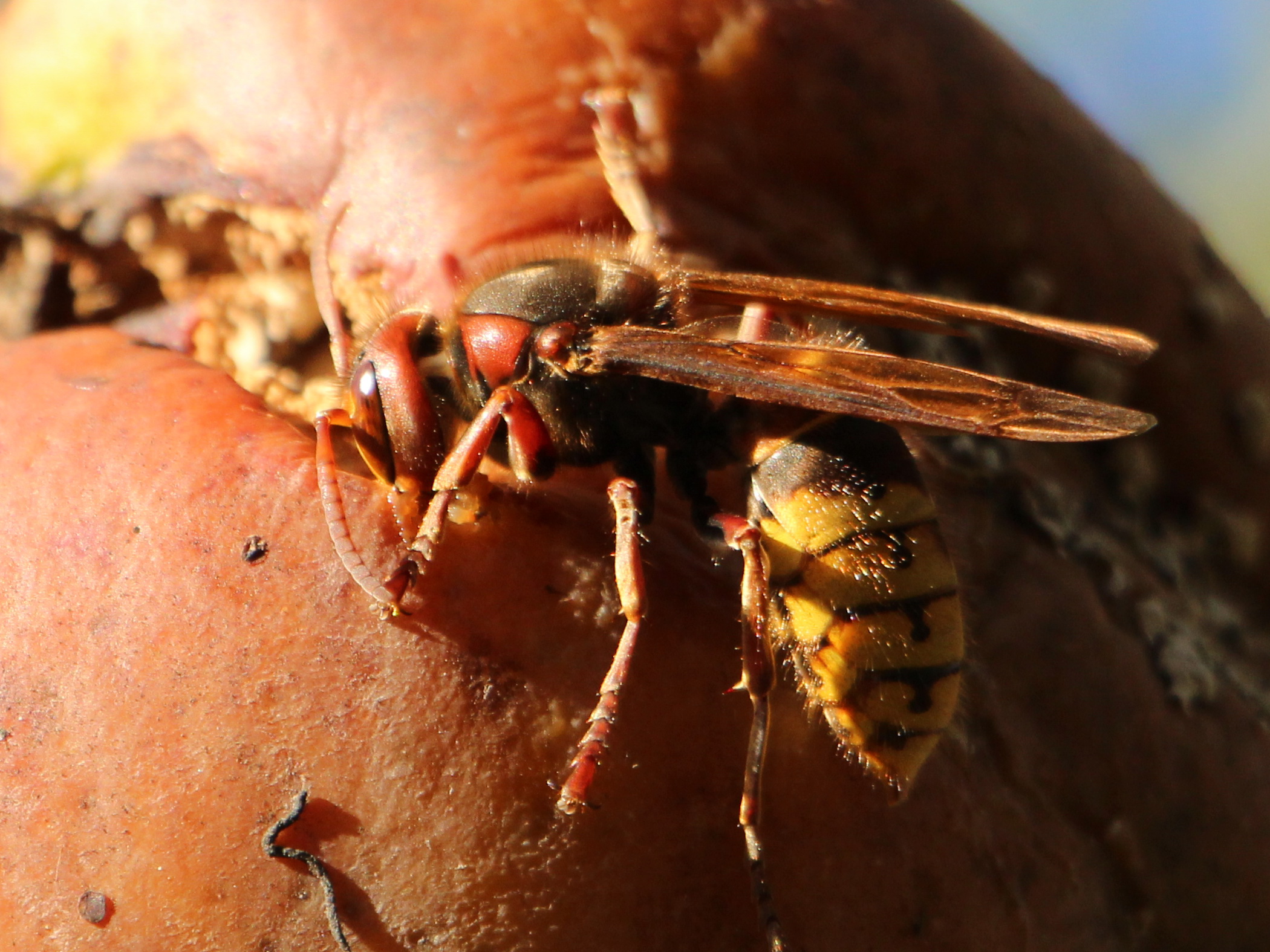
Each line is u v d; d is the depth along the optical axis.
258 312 0.18
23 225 0.18
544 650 0.16
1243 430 0.19
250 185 0.18
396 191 0.17
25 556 0.16
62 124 0.18
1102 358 0.19
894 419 0.16
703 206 0.18
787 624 0.16
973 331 0.18
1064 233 0.19
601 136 0.17
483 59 0.18
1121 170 0.19
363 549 0.16
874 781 0.16
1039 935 0.17
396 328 0.17
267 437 0.16
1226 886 0.17
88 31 0.18
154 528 0.16
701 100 0.18
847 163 0.18
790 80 0.18
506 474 0.17
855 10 0.18
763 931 0.16
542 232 0.17
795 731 0.16
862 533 0.16
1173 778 0.17
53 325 0.18
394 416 0.16
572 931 0.16
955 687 0.16
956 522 0.18
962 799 0.17
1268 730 0.18
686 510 0.17
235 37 0.18
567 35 0.18
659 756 0.16
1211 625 0.19
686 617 0.16
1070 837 0.17
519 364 0.17
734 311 0.17
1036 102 0.19
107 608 0.16
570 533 0.16
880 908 0.16
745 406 0.17
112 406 0.16
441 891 0.16
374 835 0.16
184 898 0.16
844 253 0.18
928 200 0.18
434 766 0.16
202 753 0.16
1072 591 0.18
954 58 0.19
